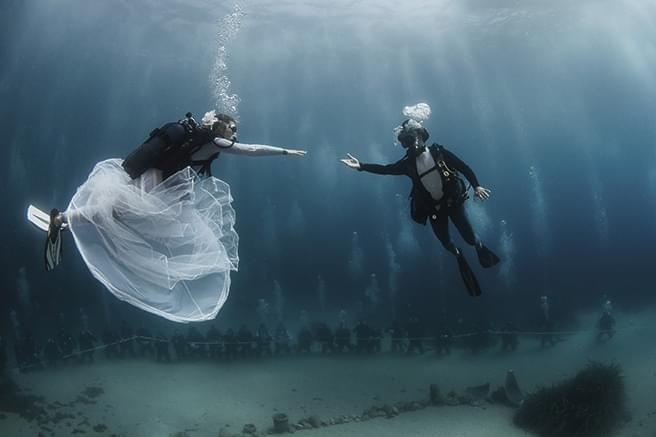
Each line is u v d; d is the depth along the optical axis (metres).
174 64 54.22
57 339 24.12
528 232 49.62
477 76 64.69
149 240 3.32
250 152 3.50
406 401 17.98
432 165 4.28
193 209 3.48
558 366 20.81
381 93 69.69
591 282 34.09
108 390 19.20
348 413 17.42
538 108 76.12
